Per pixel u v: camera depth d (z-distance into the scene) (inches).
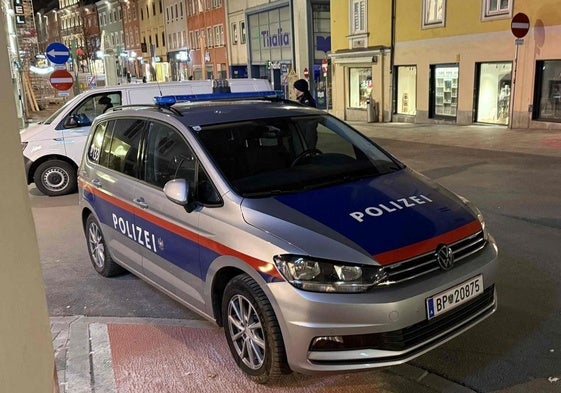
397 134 685.3
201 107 181.0
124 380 141.7
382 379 135.6
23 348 58.9
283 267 119.6
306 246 120.2
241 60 1499.8
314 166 159.3
